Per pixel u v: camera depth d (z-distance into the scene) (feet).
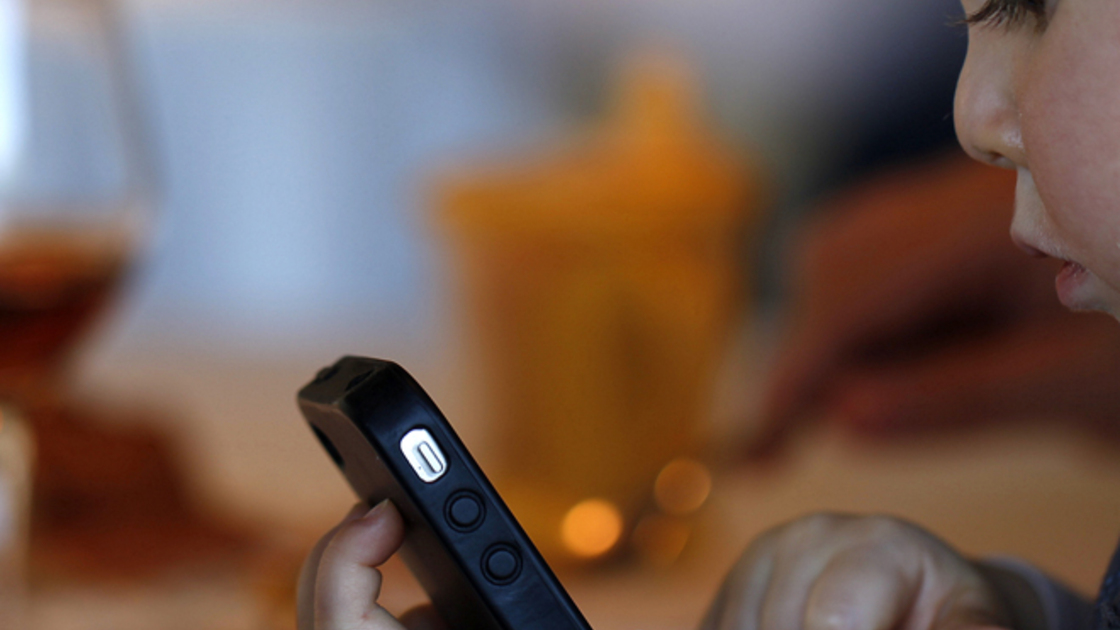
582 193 1.94
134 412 2.31
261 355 3.94
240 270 5.94
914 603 1.25
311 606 1.15
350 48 5.92
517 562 1.10
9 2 1.62
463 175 2.10
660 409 2.02
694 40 4.90
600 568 1.92
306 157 5.95
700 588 1.88
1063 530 2.03
